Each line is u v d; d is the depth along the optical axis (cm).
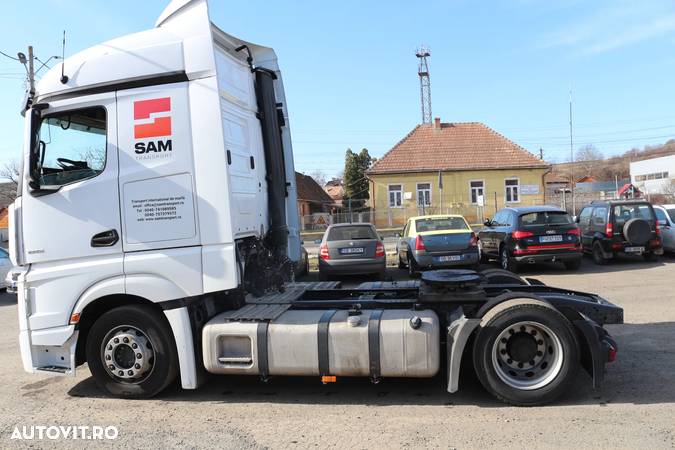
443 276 491
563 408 427
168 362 469
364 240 1133
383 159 3944
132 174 461
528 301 434
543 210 1254
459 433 386
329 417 428
